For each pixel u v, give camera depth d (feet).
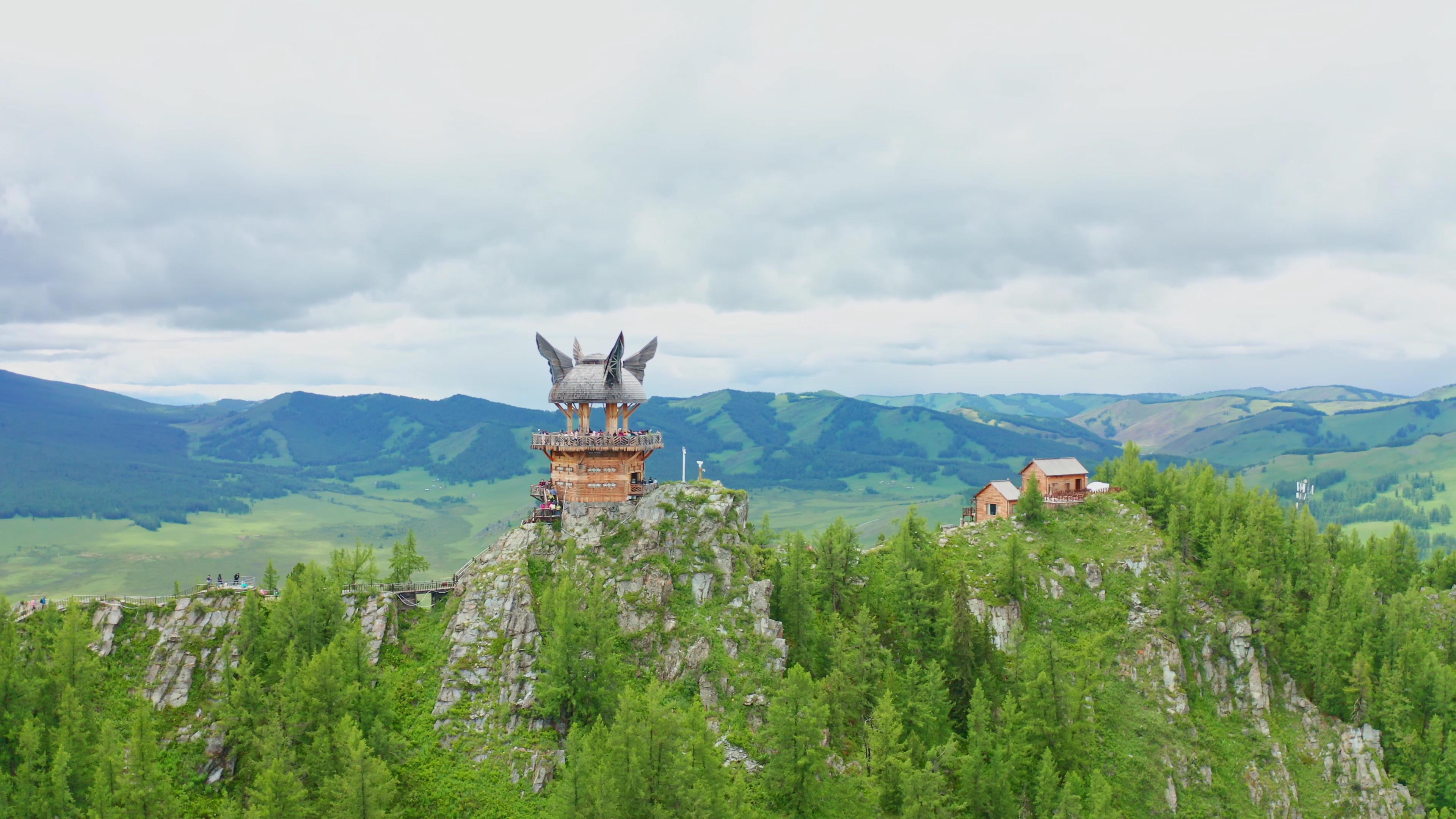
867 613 371.15
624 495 390.42
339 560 382.63
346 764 281.33
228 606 346.54
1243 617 438.81
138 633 335.47
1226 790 387.75
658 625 357.00
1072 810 328.70
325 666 303.68
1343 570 499.10
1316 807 394.73
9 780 271.90
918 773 314.55
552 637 340.39
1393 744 407.44
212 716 314.35
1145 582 448.24
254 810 266.77
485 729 327.67
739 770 324.19
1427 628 487.20
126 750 284.00
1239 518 504.02
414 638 360.48
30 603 343.67
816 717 318.86
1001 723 369.09
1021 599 433.48
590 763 282.77
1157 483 513.04
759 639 362.33
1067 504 500.74
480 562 385.70
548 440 384.27
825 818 318.86
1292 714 424.46
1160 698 407.44
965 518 542.16
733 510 400.47
